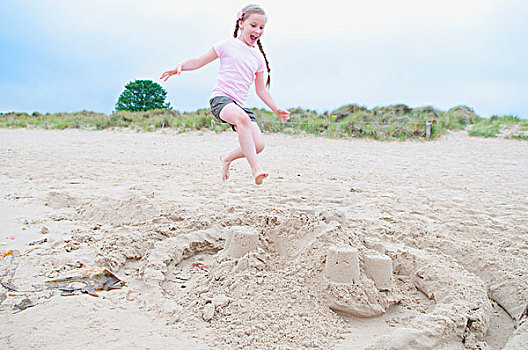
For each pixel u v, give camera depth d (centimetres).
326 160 1088
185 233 355
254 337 209
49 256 299
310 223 302
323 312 237
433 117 1825
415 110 1995
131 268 299
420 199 570
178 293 262
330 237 275
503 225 427
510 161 1086
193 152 1223
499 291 276
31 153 1044
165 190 584
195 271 302
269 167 920
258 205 497
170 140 1609
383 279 259
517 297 262
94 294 248
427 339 204
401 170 909
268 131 1772
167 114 2312
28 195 500
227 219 389
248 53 323
